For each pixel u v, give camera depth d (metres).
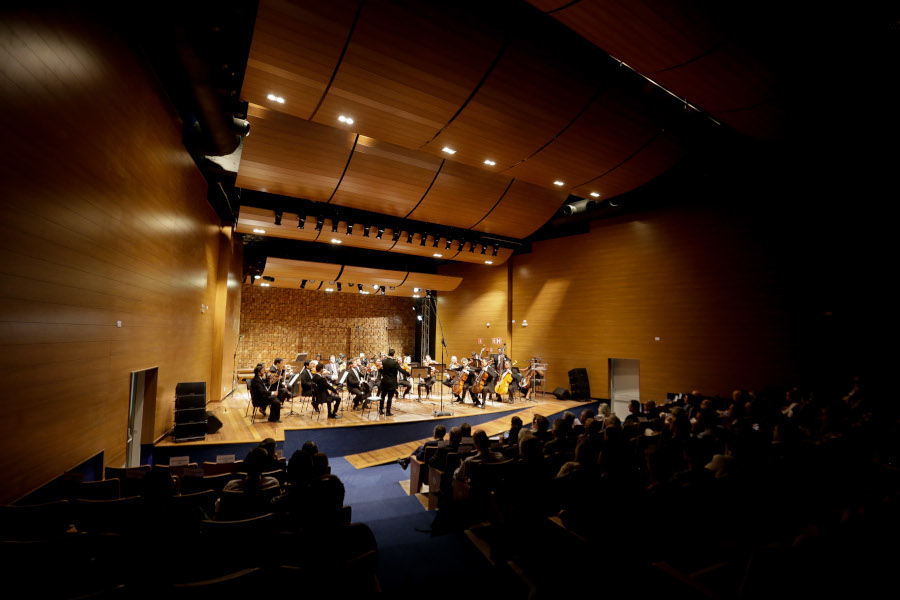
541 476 3.51
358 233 12.83
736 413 6.43
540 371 14.59
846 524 2.15
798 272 9.95
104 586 2.07
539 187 12.40
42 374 3.45
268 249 15.84
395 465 7.85
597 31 5.68
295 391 10.52
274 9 5.58
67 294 3.77
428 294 19.34
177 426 6.98
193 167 7.56
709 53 5.81
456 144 8.73
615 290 13.54
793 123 7.48
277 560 2.26
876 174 8.86
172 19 3.97
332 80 6.73
